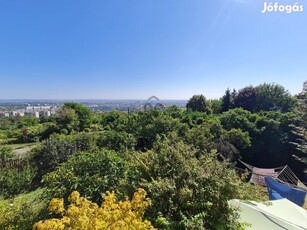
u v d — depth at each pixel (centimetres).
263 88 2828
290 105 2573
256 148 1553
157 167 386
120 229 195
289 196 767
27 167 885
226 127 1655
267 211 372
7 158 944
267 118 1681
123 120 1642
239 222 336
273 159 1587
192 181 352
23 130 1877
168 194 338
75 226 192
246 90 2841
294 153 1534
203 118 1731
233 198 362
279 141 1564
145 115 1557
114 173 407
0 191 715
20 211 357
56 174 407
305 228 341
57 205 228
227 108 2816
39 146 1006
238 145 1449
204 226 323
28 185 791
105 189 382
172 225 301
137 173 396
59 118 1917
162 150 416
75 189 371
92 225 190
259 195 414
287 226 328
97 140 1174
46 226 179
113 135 1181
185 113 1894
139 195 255
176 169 376
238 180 373
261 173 1118
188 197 332
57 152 968
